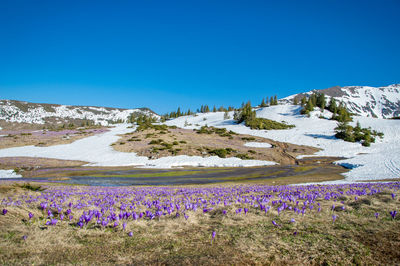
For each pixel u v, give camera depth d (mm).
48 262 4887
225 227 7570
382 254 5539
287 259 5375
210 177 38250
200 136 100000
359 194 13352
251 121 133750
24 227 6668
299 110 165250
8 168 45469
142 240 6312
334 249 5836
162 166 53844
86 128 124688
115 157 63312
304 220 8352
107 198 13086
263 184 27766
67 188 21062
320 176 39125
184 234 6863
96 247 5785
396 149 75250
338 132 105312
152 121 180000
